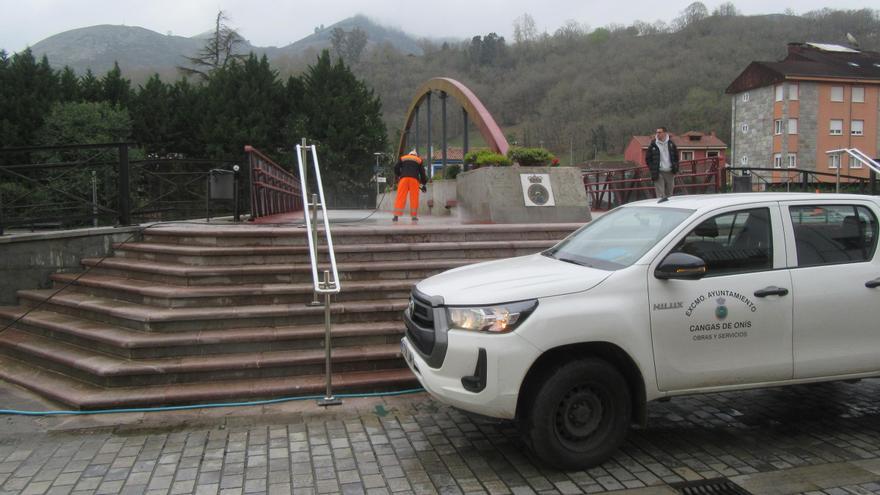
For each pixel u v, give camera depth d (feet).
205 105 104.99
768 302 15.01
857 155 34.32
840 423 17.24
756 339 14.97
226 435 16.26
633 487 13.47
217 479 13.80
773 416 17.83
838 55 210.38
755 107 196.54
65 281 25.75
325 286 18.29
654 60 311.88
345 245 25.29
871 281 15.70
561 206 35.06
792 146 184.85
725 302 14.76
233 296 21.80
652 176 41.96
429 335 14.78
